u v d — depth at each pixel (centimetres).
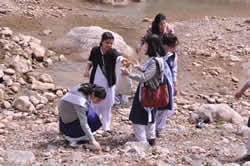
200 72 1026
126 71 518
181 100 842
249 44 1248
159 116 606
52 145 549
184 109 795
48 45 1145
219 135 630
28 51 1030
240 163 488
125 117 733
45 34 1238
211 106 744
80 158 493
